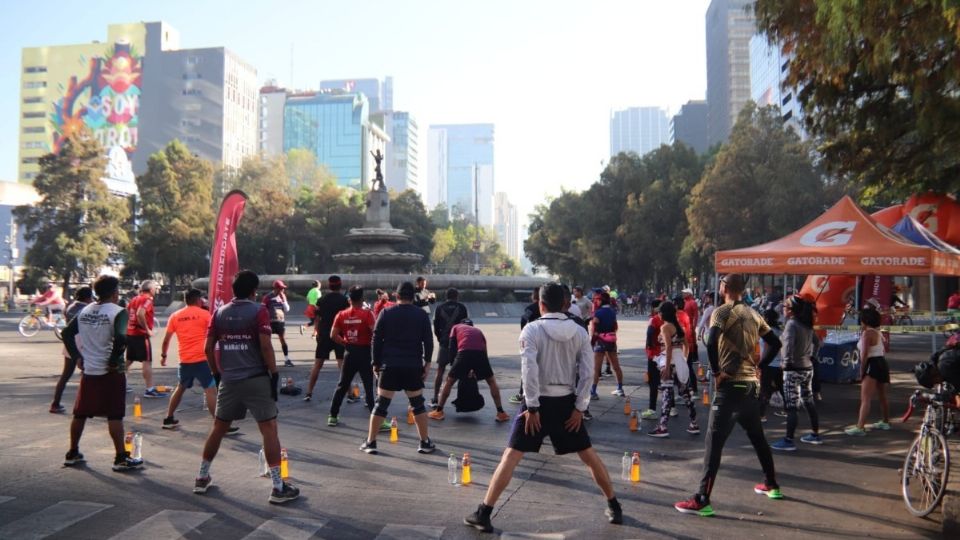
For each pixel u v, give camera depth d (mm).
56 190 57281
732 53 146500
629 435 9180
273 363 6082
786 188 45719
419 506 5957
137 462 6984
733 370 5992
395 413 10688
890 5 9125
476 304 42531
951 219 15656
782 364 8812
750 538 5250
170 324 9102
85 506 5781
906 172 15711
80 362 7176
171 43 167000
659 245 61625
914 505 6031
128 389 12711
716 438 5898
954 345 6016
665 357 9203
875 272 11844
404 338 7887
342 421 9898
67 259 56094
